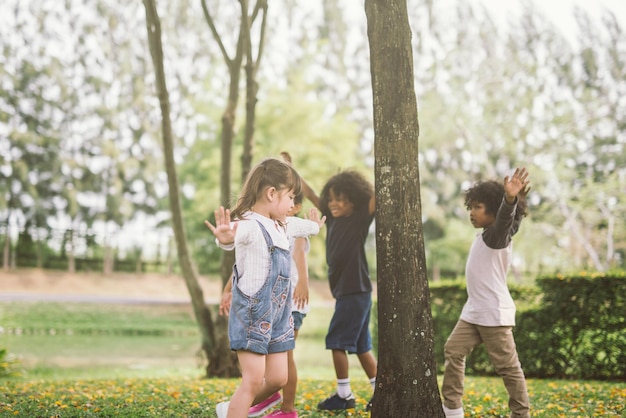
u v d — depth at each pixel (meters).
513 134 30.41
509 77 30.58
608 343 7.95
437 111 30.14
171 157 8.62
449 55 30.48
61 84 33.38
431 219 34.62
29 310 23.23
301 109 24.84
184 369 11.27
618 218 27.86
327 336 5.14
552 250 28.53
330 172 23.22
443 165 33.84
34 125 34.34
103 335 19.73
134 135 36.91
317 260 26.28
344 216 5.21
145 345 17.16
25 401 5.36
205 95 27.03
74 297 29.39
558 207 28.45
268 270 3.45
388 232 3.75
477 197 4.43
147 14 8.12
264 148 23.70
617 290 7.95
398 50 3.81
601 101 30.86
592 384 7.23
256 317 3.39
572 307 8.20
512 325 4.28
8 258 34.31
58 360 13.38
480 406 5.18
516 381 4.22
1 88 32.91
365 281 5.13
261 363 3.39
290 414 4.39
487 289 4.28
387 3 3.83
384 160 3.79
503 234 4.17
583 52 31.72
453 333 4.40
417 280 3.73
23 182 34.50
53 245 35.62
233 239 3.46
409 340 3.69
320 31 29.20
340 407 5.11
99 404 5.25
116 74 31.30
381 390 3.74
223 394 5.96
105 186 37.28
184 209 28.86
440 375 9.30
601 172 29.77
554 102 31.08
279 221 3.71
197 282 8.83
